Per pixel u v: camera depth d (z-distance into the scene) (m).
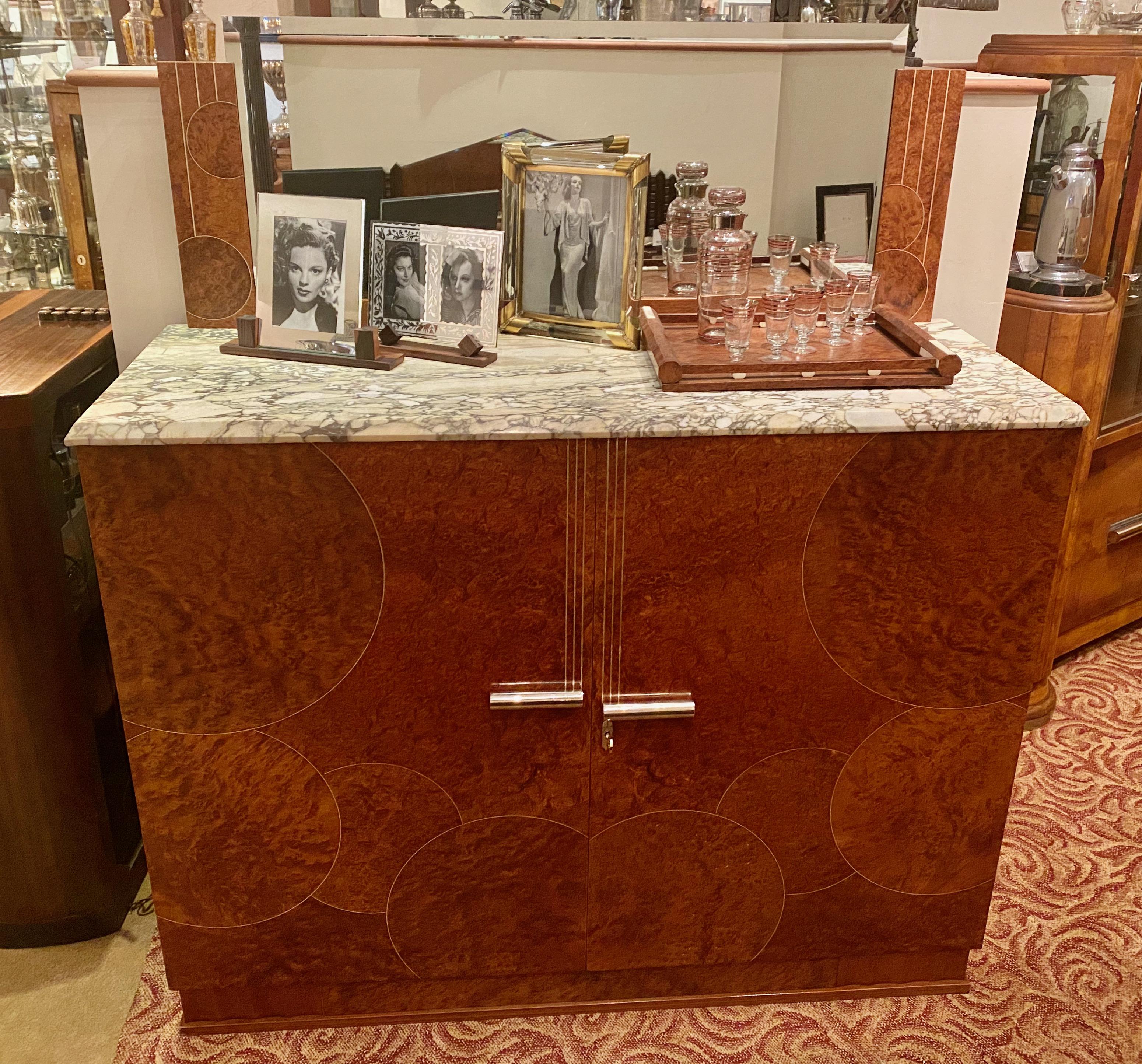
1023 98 1.80
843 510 1.44
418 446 1.35
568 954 1.68
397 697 1.49
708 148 1.70
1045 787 2.24
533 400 1.44
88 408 1.73
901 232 1.79
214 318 1.77
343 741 1.51
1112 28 2.12
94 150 1.69
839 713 1.55
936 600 1.50
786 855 1.64
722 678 1.52
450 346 1.65
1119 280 2.21
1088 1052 1.65
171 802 1.53
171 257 1.77
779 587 1.47
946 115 1.71
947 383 1.50
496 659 1.48
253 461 1.35
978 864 1.68
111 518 1.37
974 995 1.76
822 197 1.75
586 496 1.39
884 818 1.63
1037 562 1.49
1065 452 1.44
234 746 1.50
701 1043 1.68
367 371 1.57
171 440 1.32
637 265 1.62
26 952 1.86
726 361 1.51
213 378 1.53
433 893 1.61
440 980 1.70
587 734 1.53
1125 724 2.44
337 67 1.63
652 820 1.59
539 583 1.44
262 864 1.57
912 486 1.43
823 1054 1.66
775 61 1.66
